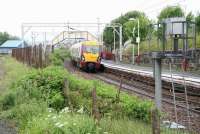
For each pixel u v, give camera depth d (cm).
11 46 14600
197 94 2412
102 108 1483
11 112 1551
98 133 1090
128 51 8844
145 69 4788
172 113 1750
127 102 1521
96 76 4147
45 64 3070
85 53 4884
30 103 1608
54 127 1118
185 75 3575
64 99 1636
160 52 1553
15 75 2822
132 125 1209
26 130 1225
